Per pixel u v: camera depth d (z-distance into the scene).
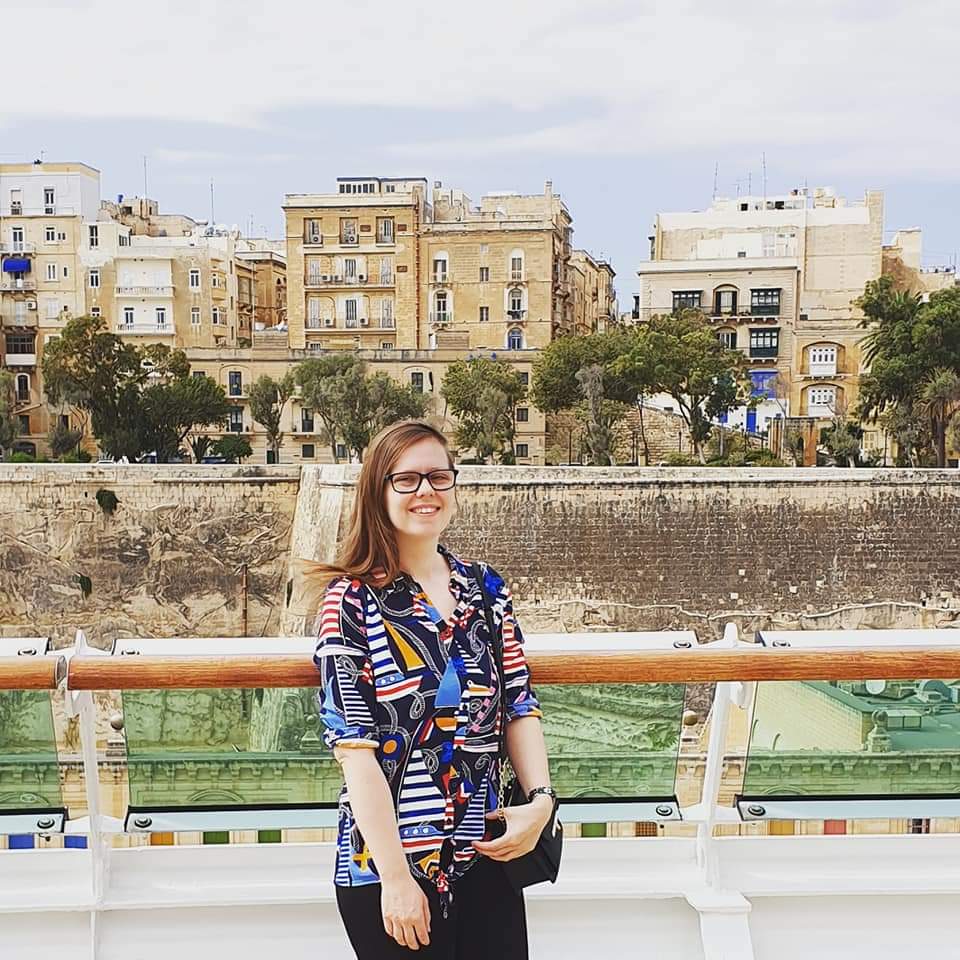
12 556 44.72
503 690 4.00
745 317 86.06
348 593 3.85
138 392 70.06
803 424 81.81
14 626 44.81
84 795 4.93
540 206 96.00
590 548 41.09
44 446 86.25
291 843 5.01
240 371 79.25
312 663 4.52
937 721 5.10
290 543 45.66
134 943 4.78
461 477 41.00
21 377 88.00
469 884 3.91
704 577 41.03
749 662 4.64
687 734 5.93
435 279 87.19
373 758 3.69
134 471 44.94
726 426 76.56
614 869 5.08
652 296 87.62
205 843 5.29
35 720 4.84
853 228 91.38
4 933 4.75
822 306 91.75
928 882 5.04
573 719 5.05
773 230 91.62
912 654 4.67
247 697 4.87
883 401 64.88
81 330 68.50
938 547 40.94
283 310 109.06
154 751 4.90
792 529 41.03
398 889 3.62
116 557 44.97
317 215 87.50
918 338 60.22
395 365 78.06
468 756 3.84
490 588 4.09
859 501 41.03
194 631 45.31
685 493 41.09
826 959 4.96
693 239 93.06
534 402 70.06
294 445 77.44
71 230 88.50
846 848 5.18
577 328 101.19
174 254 89.25
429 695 3.77
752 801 5.15
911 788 5.17
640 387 65.38
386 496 3.92
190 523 45.22
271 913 4.83
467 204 100.88
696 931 4.96
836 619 40.91
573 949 4.90
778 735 5.07
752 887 4.99
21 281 88.25
